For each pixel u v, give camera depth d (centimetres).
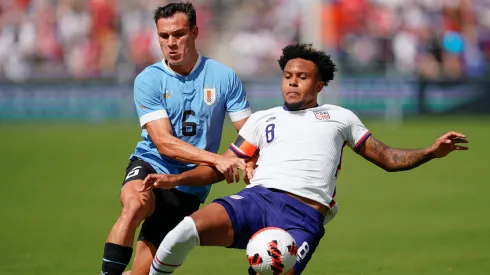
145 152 2361
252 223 2038
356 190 5103
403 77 8206
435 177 5588
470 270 2889
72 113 8388
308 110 2169
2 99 8381
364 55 8862
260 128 2183
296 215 2062
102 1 9125
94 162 6044
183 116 2322
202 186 2308
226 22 9569
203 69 2344
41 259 3130
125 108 8419
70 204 4509
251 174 2127
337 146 2145
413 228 3894
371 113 8200
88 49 9000
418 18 9044
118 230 2123
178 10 2266
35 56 8931
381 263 3056
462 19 9156
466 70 8950
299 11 9525
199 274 2853
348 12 8938
